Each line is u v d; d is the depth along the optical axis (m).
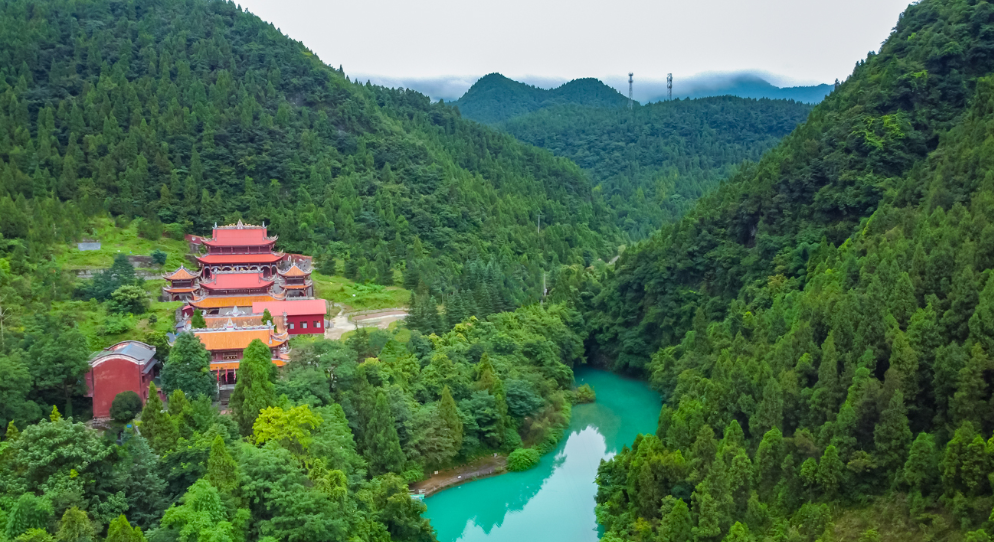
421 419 104.44
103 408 100.94
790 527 69.94
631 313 164.12
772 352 92.19
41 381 96.94
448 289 175.62
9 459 67.81
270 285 160.50
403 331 138.88
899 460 69.50
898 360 74.19
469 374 121.06
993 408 67.69
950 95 147.12
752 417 81.88
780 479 74.44
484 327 142.12
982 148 101.94
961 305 76.00
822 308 90.31
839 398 77.69
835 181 142.62
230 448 76.69
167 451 75.62
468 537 96.06
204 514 64.50
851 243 116.38
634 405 139.38
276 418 82.75
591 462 116.19
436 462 106.25
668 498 79.00
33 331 114.88
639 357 156.50
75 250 179.00
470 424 110.81
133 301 148.75
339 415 94.19
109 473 68.31
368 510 82.50
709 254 154.12
